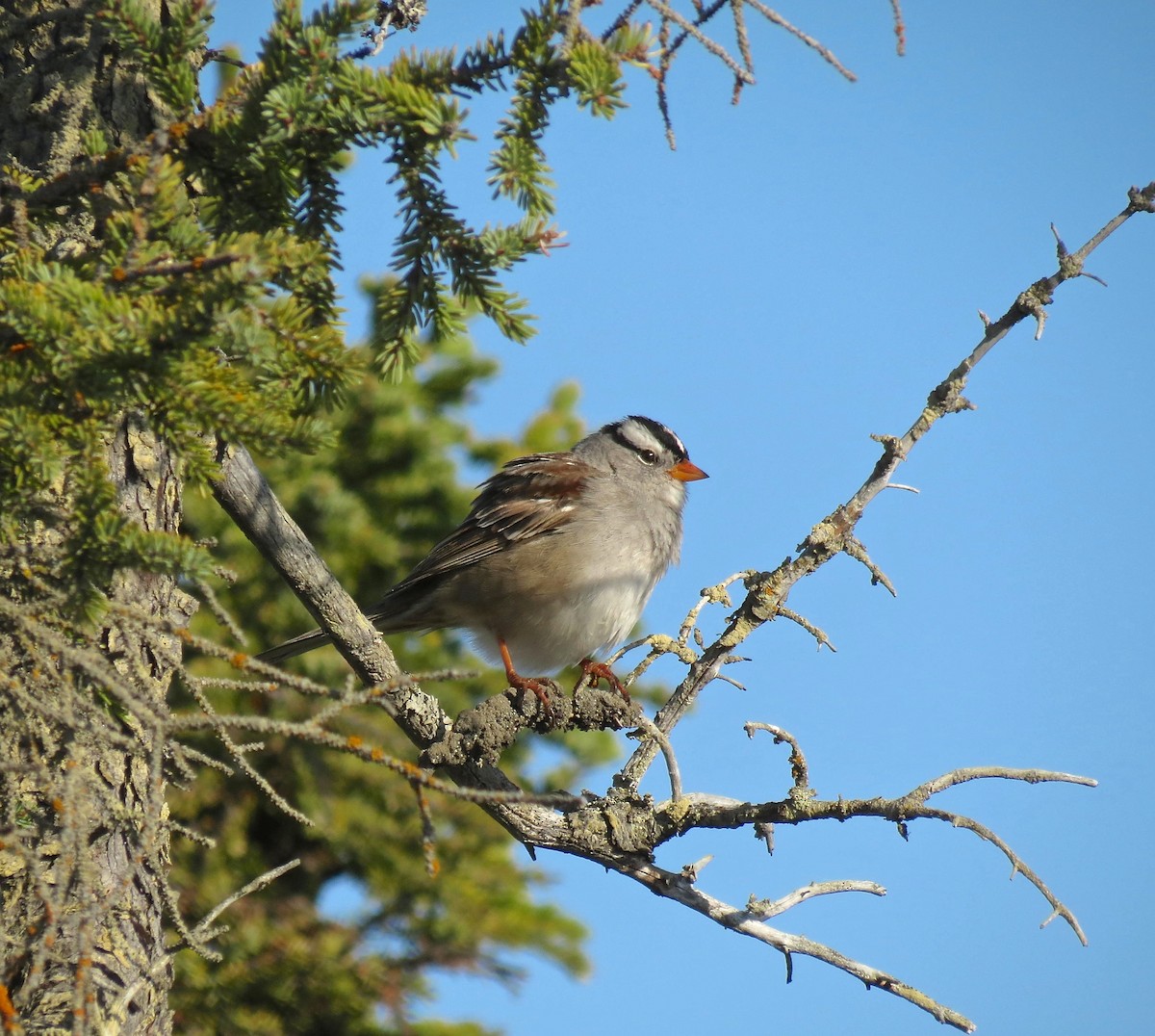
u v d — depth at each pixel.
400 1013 14.36
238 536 14.45
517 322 6.36
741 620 8.43
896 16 5.55
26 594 5.37
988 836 6.98
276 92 5.64
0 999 4.82
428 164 6.07
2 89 7.20
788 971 7.67
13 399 5.00
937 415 8.18
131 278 5.01
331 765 14.58
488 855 15.22
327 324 5.98
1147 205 7.64
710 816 8.02
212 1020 13.77
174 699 14.09
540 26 5.78
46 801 6.26
